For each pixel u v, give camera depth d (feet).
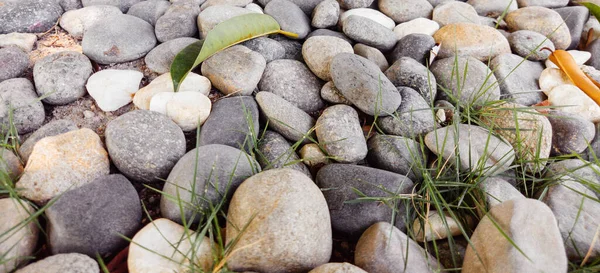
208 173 1.26
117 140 1.31
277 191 1.19
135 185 1.35
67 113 1.48
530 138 1.46
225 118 1.41
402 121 1.46
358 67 1.47
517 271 1.12
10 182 1.24
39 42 1.64
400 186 1.30
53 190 1.25
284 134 1.46
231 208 1.22
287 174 1.23
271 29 1.63
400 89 1.52
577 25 1.87
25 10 1.63
